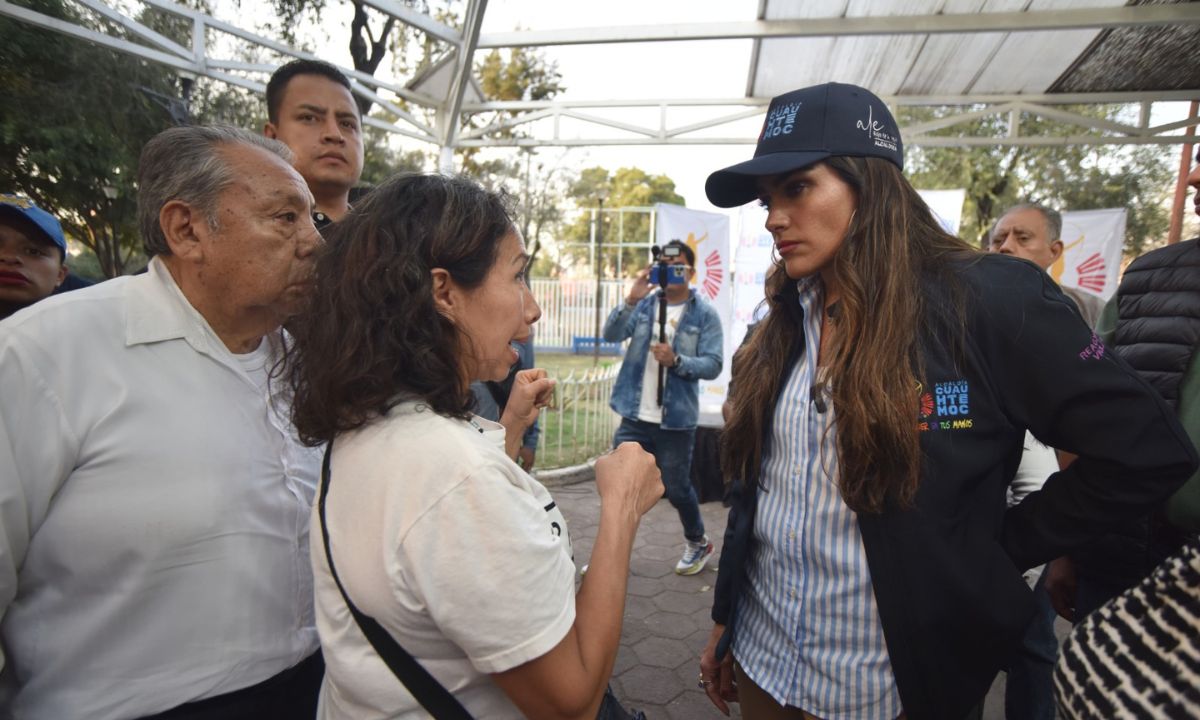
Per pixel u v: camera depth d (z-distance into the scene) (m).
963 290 1.14
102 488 1.03
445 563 0.78
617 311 3.99
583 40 4.82
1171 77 5.86
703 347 3.70
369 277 0.84
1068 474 1.18
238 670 1.16
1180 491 1.37
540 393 1.56
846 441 1.16
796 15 4.83
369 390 0.83
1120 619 0.68
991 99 6.43
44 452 0.99
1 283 2.01
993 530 1.19
